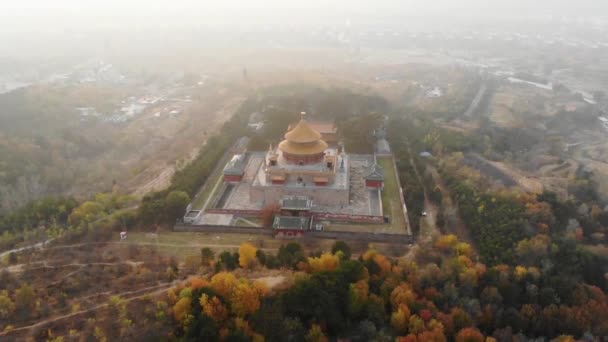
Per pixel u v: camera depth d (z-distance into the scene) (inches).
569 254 3590.1
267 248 3885.3
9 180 5305.1
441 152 6067.9
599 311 3011.8
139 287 3107.8
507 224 3937.0
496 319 2977.4
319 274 3036.4
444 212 4468.5
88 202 4397.1
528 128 7534.5
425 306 2970.0
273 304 2819.9
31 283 3198.8
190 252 3806.6
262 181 4739.2
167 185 5378.9
